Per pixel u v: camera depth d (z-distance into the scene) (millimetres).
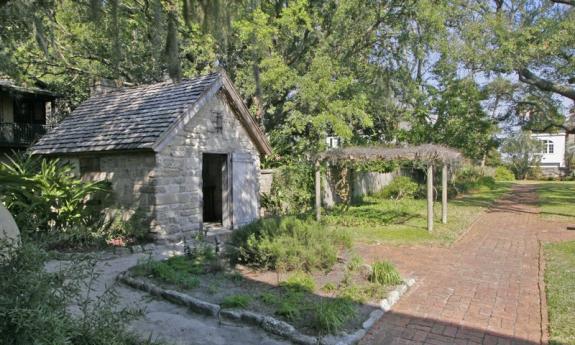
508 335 4586
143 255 8344
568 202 19078
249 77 15141
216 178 14203
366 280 6273
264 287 5922
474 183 27219
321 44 17047
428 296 5867
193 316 5082
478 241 10031
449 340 4453
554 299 5590
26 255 2889
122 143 10109
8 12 7352
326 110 15828
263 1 14945
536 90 21500
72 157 11227
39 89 21078
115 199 10508
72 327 2863
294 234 7105
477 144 24625
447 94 23000
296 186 15039
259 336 4504
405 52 19000
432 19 16219
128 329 4406
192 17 5422
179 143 10445
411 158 11320
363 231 11016
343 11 16609
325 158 12805
